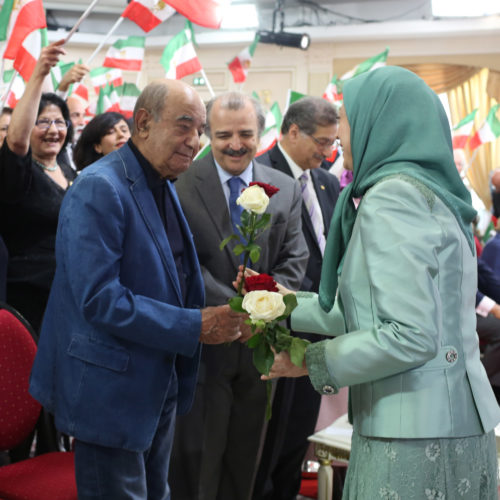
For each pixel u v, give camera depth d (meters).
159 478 1.92
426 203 1.35
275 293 1.43
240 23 9.81
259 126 2.46
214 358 2.31
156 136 1.72
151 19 3.23
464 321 1.42
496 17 9.07
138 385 1.69
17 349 2.11
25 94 2.41
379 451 1.40
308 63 9.84
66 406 1.68
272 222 2.42
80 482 1.73
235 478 2.42
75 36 9.83
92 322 1.61
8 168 2.44
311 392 2.78
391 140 1.43
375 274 1.32
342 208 1.51
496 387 3.76
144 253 1.70
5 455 2.61
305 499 2.85
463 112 9.69
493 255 3.63
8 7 2.89
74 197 1.64
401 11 9.45
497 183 4.47
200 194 2.34
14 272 2.61
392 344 1.29
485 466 1.44
